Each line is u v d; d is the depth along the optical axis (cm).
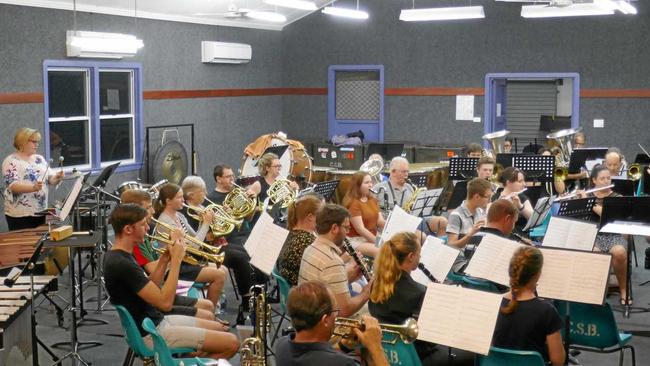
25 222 766
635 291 785
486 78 1440
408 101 1498
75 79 1099
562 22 1384
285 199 777
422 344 466
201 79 1336
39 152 1027
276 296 705
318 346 319
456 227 678
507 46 1423
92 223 773
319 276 467
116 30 1142
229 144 1425
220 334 481
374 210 731
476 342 369
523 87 1514
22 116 1002
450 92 1467
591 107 1385
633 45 1348
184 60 1291
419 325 382
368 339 342
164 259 503
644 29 1341
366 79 1543
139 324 465
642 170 921
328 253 473
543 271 452
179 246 482
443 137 1483
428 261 522
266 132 1533
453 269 598
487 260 489
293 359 317
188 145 1316
